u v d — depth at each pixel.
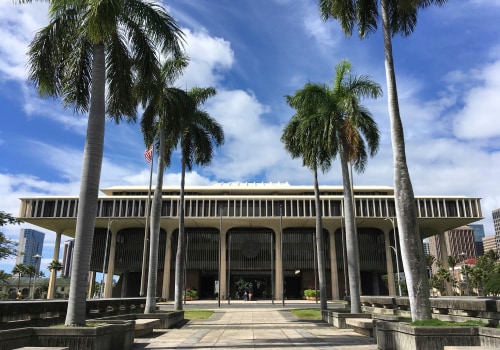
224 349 11.46
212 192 70.88
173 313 19.30
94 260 67.81
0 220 29.59
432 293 98.12
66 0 12.29
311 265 66.62
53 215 61.03
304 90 20.89
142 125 21.80
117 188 69.69
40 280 109.25
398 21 14.68
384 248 68.06
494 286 19.14
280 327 18.50
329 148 20.27
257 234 68.00
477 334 8.57
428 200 62.41
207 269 66.69
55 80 13.54
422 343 8.66
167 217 61.41
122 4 11.79
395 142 11.73
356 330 15.88
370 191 69.88
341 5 14.91
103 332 9.45
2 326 9.80
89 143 11.32
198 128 27.36
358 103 20.98
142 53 13.48
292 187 70.75
